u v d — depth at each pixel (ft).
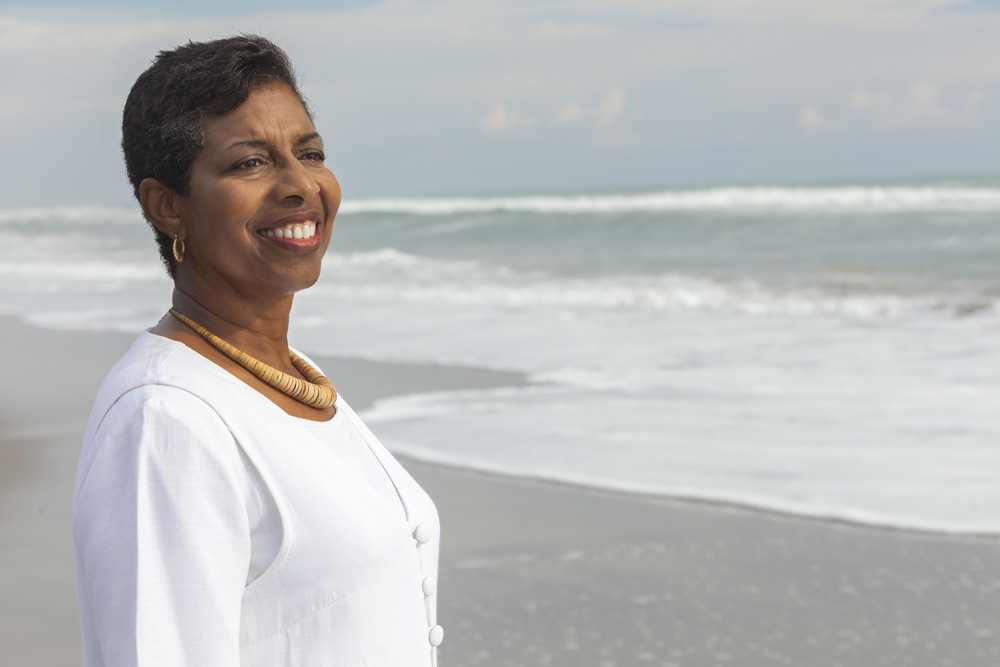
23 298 53.11
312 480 3.86
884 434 21.70
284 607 3.78
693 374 28.50
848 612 13.50
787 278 53.57
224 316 4.29
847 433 21.88
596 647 12.56
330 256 75.36
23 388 28.58
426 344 35.04
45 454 21.34
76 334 38.78
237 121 4.07
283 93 4.21
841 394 25.54
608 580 14.69
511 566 15.24
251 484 3.75
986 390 25.35
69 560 15.07
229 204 4.04
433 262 70.23
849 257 63.36
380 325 40.06
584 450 21.09
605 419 23.57
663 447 21.21
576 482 19.08
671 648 12.51
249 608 3.76
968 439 21.08
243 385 4.00
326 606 3.82
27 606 13.41
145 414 3.63
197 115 4.02
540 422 23.39
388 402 25.94
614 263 65.62
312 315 43.73
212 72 4.01
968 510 17.04
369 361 31.96
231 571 3.62
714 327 37.58
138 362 3.90
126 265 73.67
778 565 15.15
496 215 101.35
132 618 3.47
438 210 106.01
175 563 3.53
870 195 106.73
